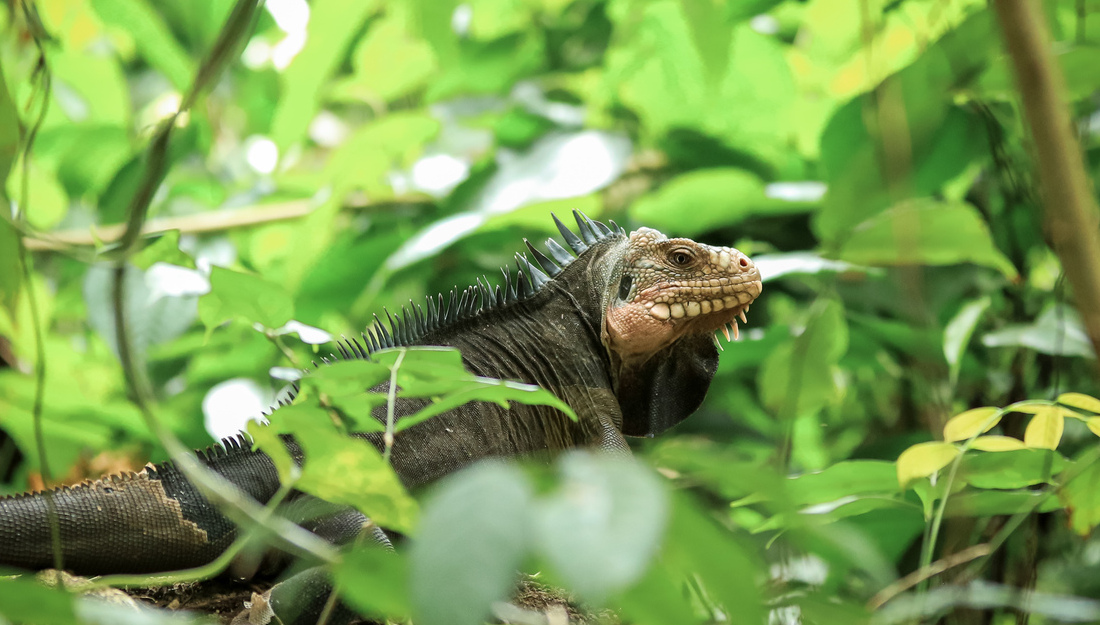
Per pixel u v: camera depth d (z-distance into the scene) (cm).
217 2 1296
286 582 612
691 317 851
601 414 829
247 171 1623
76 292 1289
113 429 1149
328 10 1091
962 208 617
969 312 940
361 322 1292
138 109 1688
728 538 269
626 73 1241
